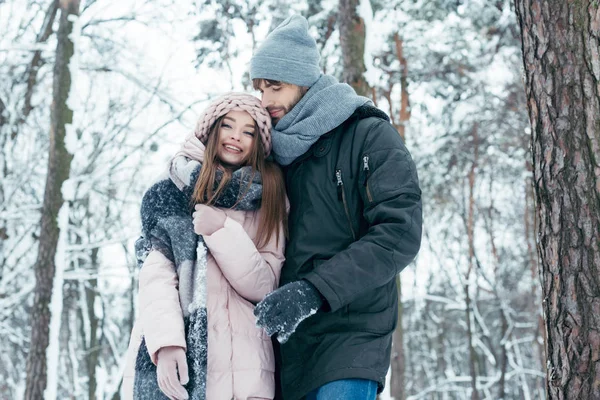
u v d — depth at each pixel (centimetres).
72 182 945
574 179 252
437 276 2467
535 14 267
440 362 2886
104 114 1246
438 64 1117
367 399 234
